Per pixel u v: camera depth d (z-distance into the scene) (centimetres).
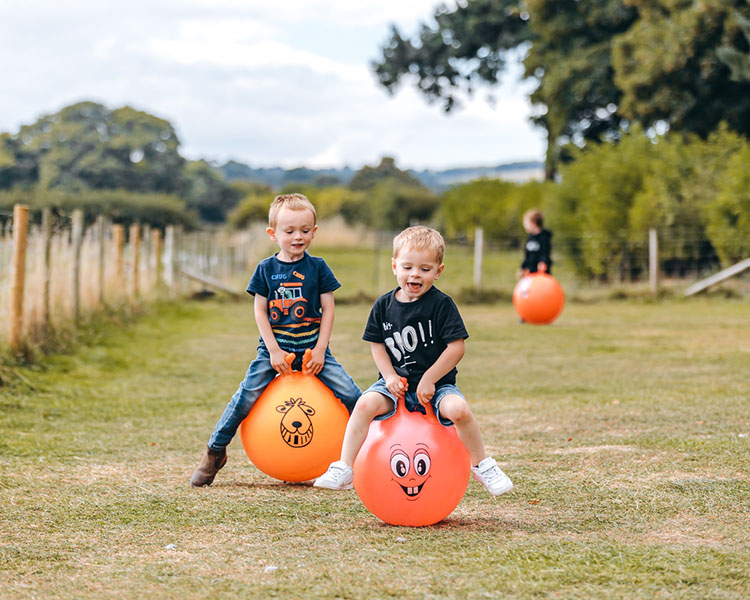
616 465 522
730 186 2030
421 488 402
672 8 2578
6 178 6644
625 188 2250
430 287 422
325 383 499
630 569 339
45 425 667
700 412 681
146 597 316
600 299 2023
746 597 308
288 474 487
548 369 990
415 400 423
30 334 964
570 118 3238
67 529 405
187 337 1350
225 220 8038
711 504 434
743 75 2356
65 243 1159
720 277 1997
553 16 3109
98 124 6856
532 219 1538
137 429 666
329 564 350
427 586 322
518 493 469
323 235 4584
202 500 459
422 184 6638
